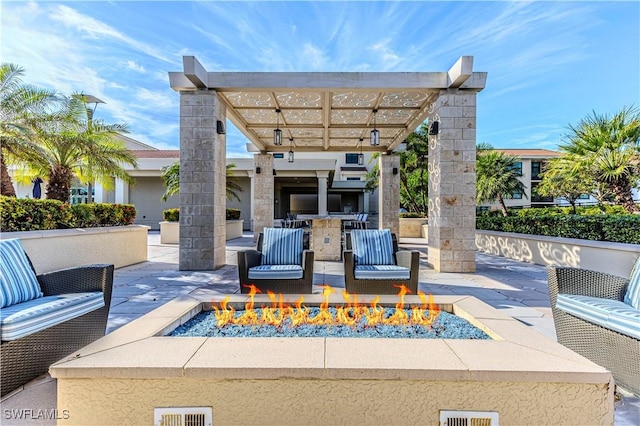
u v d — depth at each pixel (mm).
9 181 6238
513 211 12508
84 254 5562
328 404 1655
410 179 15102
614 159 6285
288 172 15922
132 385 1652
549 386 1644
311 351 1809
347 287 4078
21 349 2168
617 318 2205
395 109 7492
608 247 5285
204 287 4871
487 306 2822
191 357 1729
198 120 6023
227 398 1652
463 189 5965
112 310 3779
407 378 1642
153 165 16328
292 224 11266
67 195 7000
